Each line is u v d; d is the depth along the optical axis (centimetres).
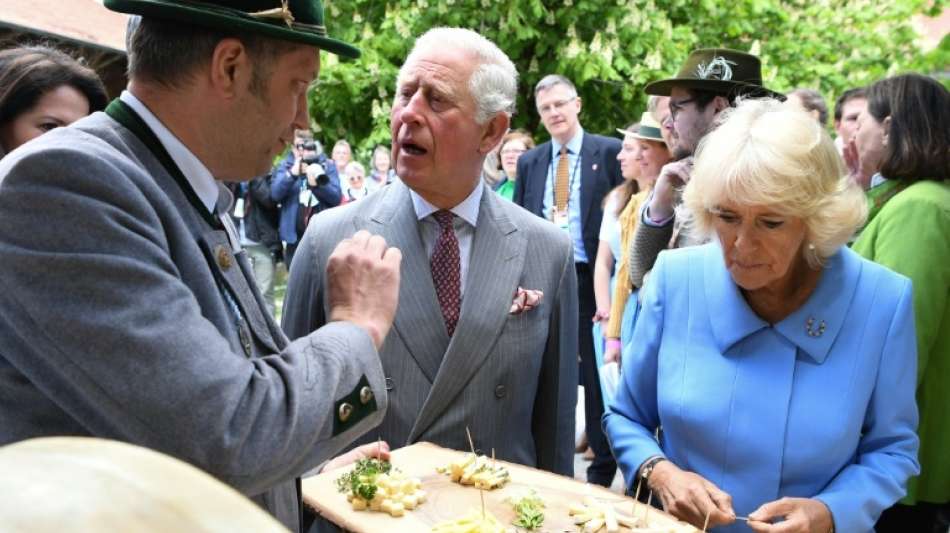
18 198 104
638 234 301
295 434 114
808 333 187
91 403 107
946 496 255
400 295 221
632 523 176
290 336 227
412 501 180
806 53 1029
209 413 105
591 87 995
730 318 193
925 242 250
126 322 103
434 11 972
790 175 168
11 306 105
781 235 174
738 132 176
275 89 128
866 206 182
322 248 226
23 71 229
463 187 225
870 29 1058
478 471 194
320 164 839
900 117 274
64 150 107
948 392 254
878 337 187
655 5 1009
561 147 545
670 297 204
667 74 933
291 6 127
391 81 995
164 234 117
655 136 404
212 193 133
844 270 192
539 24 963
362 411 127
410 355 220
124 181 111
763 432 186
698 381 194
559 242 240
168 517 36
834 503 175
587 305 513
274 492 145
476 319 220
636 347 211
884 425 188
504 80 222
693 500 181
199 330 109
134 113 125
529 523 175
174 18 120
